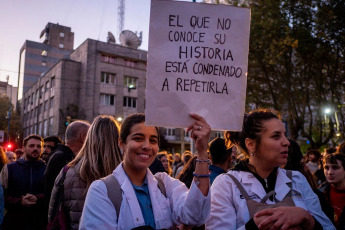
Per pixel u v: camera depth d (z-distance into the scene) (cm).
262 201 187
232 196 195
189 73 188
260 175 201
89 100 3275
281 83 1656
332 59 1535
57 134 3281
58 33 7738
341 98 1722
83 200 242
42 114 3984
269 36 1416
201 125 179
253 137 203
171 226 181
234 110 190
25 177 442
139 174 184
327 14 1402
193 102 186
